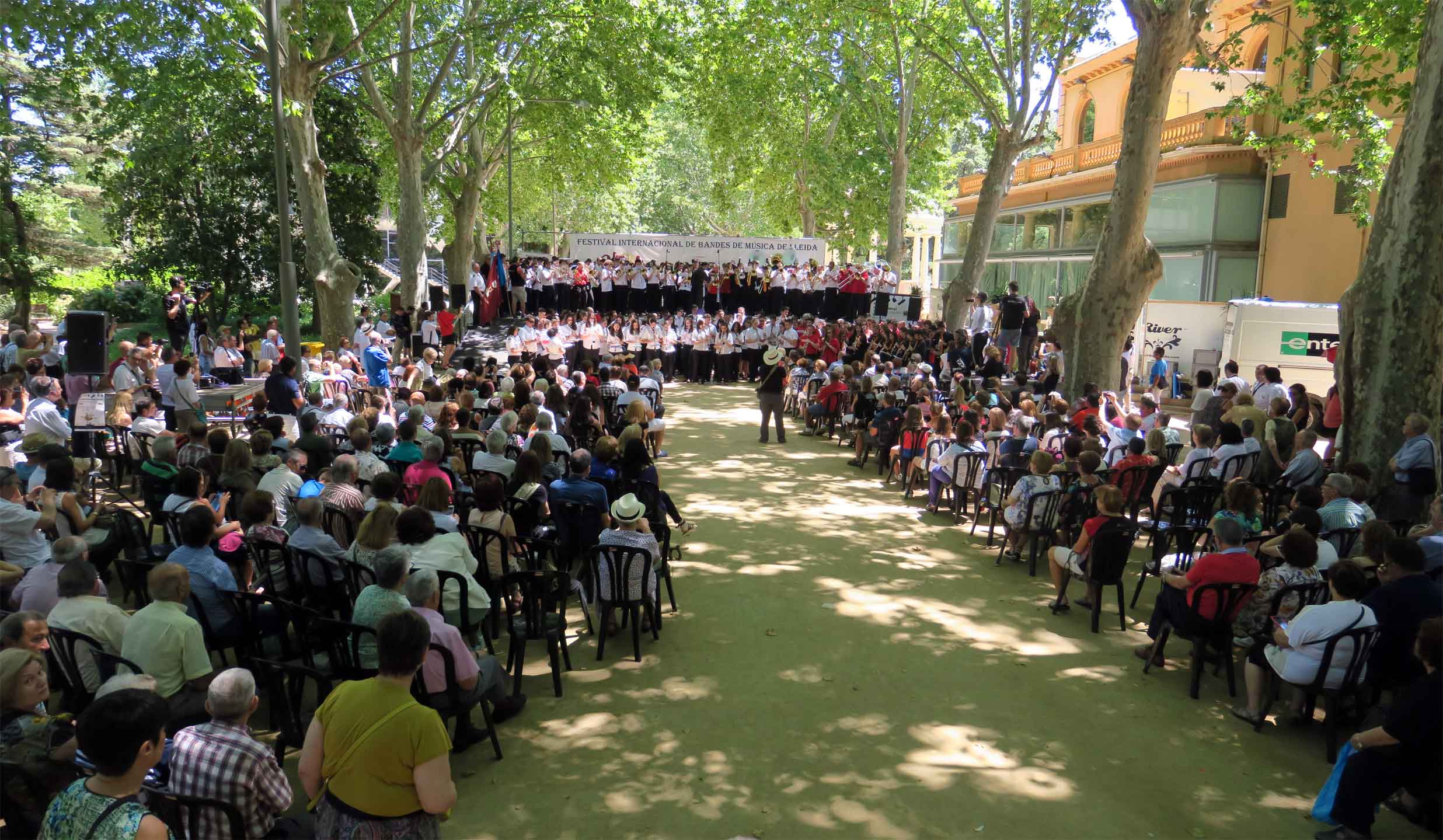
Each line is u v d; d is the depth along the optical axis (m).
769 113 34.91
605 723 5.77
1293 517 6.73
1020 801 4.93
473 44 24.61
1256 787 5.14
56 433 10.13
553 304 26.31
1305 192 22.58
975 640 7.25
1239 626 6.32
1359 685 5.59
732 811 4.78
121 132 27.16
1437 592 5.44
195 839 3.41
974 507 11.48
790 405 19.86
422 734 3.08
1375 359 9.74
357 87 28.75
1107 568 7.48
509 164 28.06
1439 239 9.29
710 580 8.65
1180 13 13.59
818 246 30.81
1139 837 4.62
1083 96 33.59
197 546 5.72
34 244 31.52
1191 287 25.50
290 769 5.13
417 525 5.78
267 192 28.77
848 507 11.66
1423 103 9.24
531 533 8.01
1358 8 15.43
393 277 42.59
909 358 19.84
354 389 15.46
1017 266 36.00
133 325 33.12
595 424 11.88
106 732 2.60
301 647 5.59
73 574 4.94
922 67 32.34
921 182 36.94
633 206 56.84
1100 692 6.35
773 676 6.50
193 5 14.78
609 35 24.36
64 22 15.24
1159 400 16.62
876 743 5.55
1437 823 4.78
